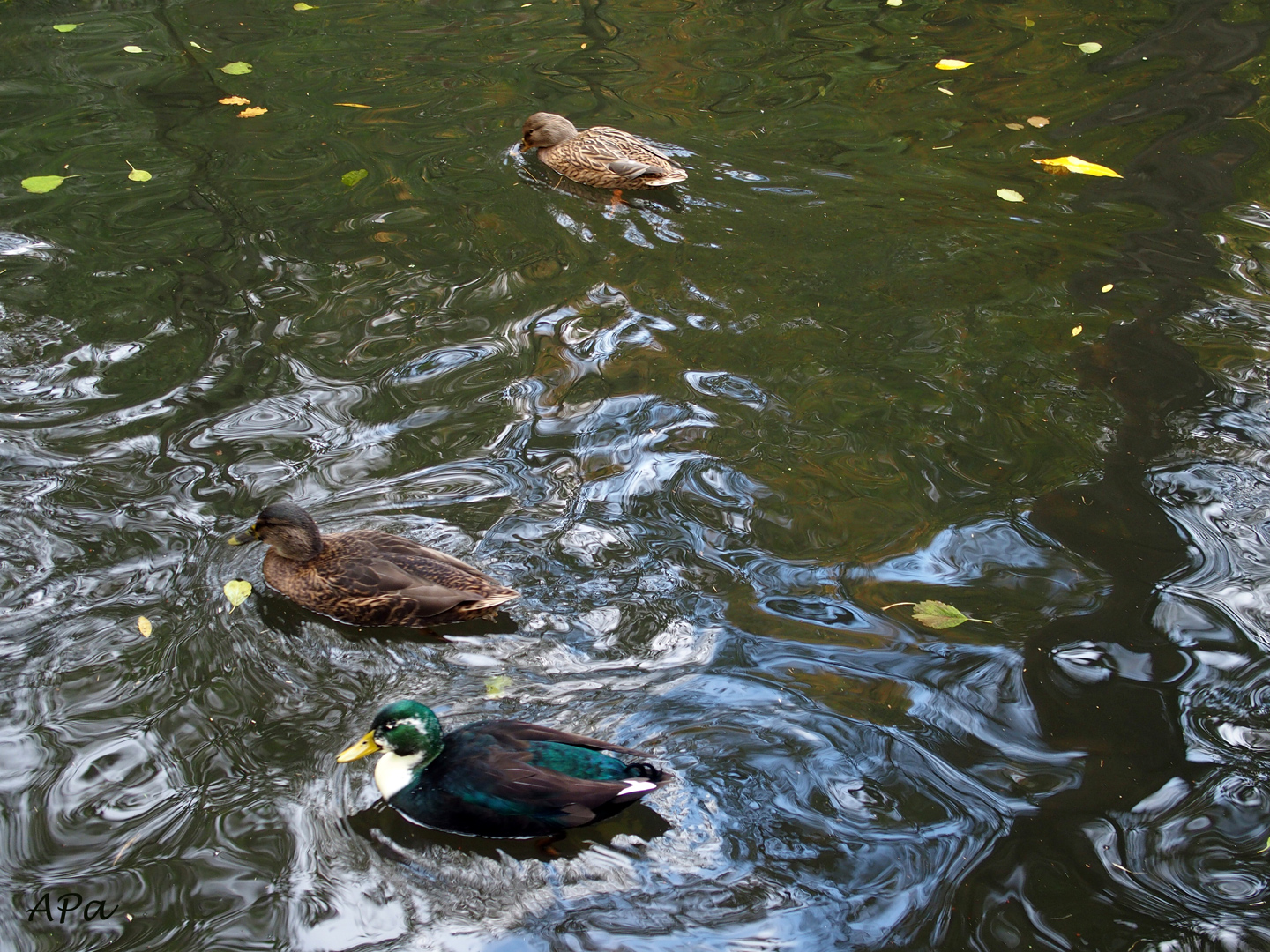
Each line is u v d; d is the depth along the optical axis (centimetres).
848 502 373
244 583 354
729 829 321
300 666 344
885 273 434
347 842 319
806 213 454
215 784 325
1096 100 502
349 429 385
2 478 371
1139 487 377
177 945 306
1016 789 326
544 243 441
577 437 386
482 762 322
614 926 310
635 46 551
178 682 339
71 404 389
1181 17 572
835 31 568
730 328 416
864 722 334
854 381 402
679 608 352
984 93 507
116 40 541
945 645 346
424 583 350
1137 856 317
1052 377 403
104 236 437
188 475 373
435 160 473
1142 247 443
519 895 314
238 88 504
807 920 311
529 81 513
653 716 335
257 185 459
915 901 312
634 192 461
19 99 493
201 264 429
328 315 415
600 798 319
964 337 414
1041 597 355
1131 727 334
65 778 325
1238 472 379
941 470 381
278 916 310
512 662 344
